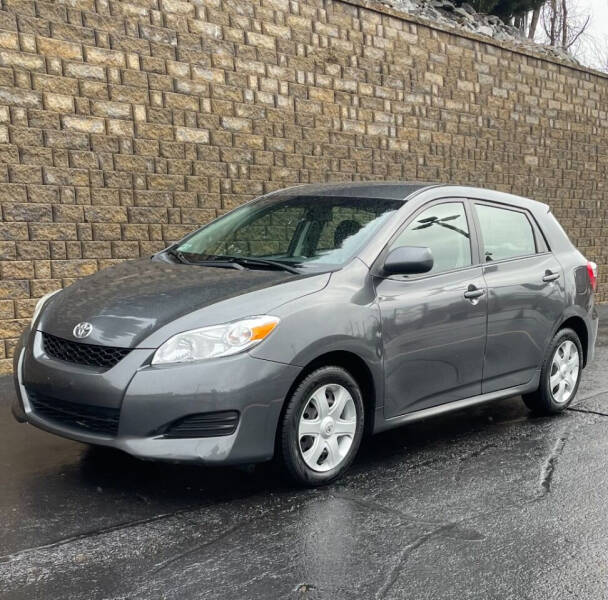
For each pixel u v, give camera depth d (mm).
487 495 4320
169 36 8023
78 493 4160
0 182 6883
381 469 4727
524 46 14758
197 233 5645
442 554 3555
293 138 9336
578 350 6234
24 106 6992
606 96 14609
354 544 3631
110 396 3852
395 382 4648
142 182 7898
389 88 10516
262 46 8914
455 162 11656
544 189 13422
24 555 3418
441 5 15297
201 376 3834
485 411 6238
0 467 4535
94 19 7422
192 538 3641
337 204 5246
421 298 4770
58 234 7297
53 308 4508
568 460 4980
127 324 4039
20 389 4371
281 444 4117
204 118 8383
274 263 4723
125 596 3086
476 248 5352
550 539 3748
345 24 9875
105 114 7562
